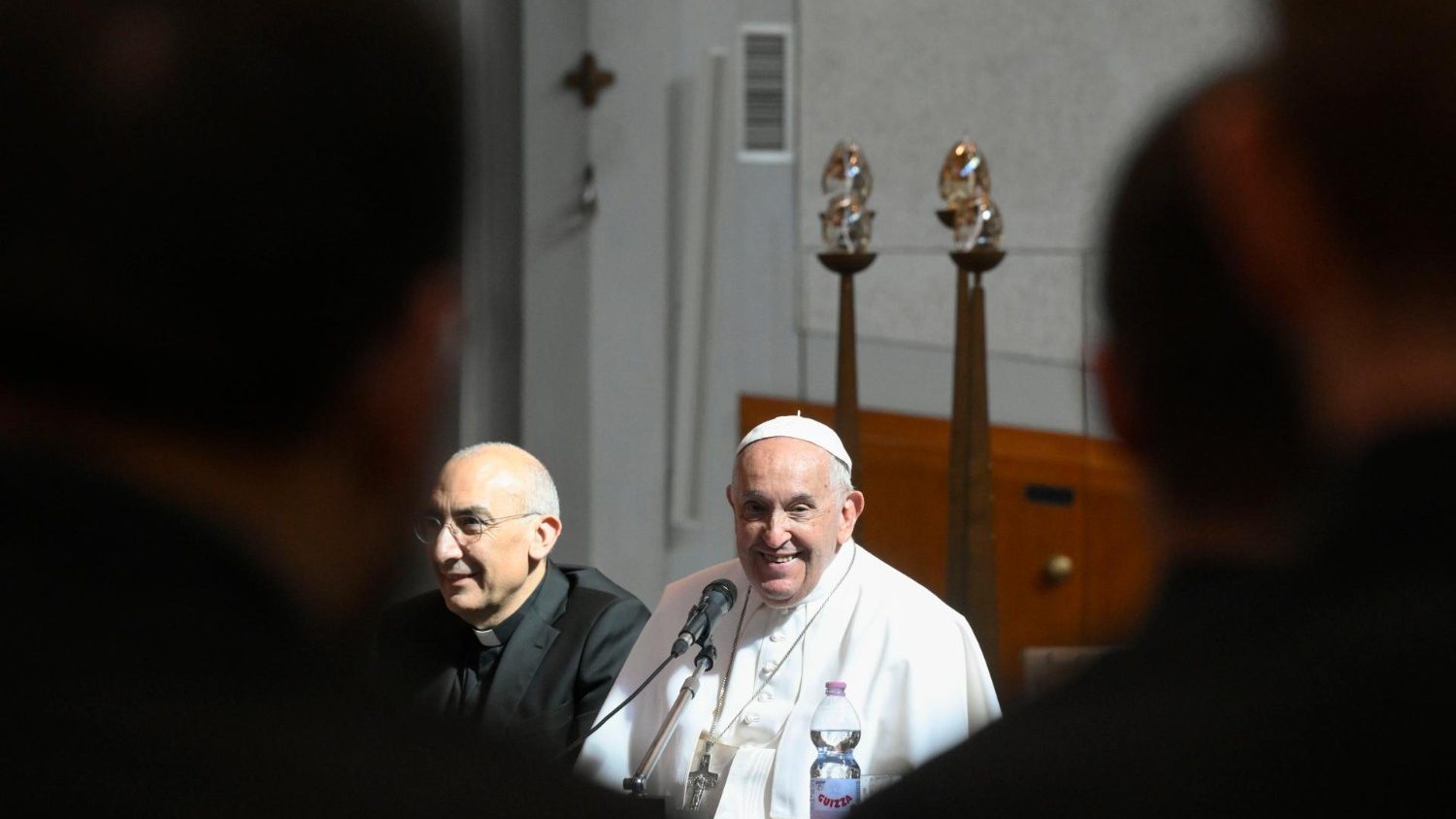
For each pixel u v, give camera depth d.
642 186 10.17
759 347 10.28
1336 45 0.62
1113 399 0.66
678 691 6.04
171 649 0.61
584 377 10.13
